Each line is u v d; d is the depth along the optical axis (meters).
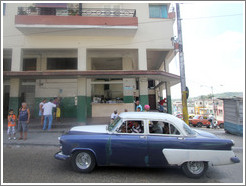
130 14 11.23
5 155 5.16
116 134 3.95
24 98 12.82
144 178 3.78
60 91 13.01
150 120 4.01
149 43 11.12
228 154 3.68
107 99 14.09
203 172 3.77
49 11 10.74
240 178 3.89
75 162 3.91
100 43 10.98
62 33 10.54
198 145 3.71
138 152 3.77
